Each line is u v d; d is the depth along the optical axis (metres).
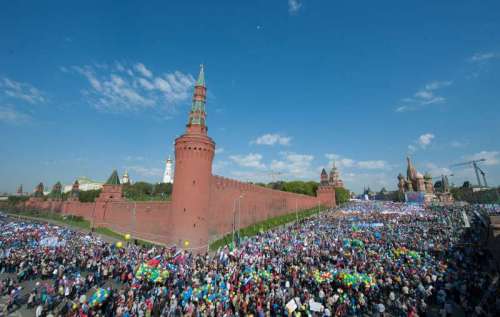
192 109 55.69
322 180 123.50
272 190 79.19
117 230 66.06
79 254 33.72
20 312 20.92
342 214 78.50
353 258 29.47
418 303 18.31
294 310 18.17
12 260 30.22
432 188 153.88
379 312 18.69
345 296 20.05
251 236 53.28
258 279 23.33
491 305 17.98
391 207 93.31
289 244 38.69
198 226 47.50
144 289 23.61
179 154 50.59
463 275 22.28
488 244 33.88
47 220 94.19
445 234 39.34
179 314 20.03
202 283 25.59
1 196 189.62
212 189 54.00
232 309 19.78
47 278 28.27
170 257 32.56
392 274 23.70
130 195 121.62
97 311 19.42
